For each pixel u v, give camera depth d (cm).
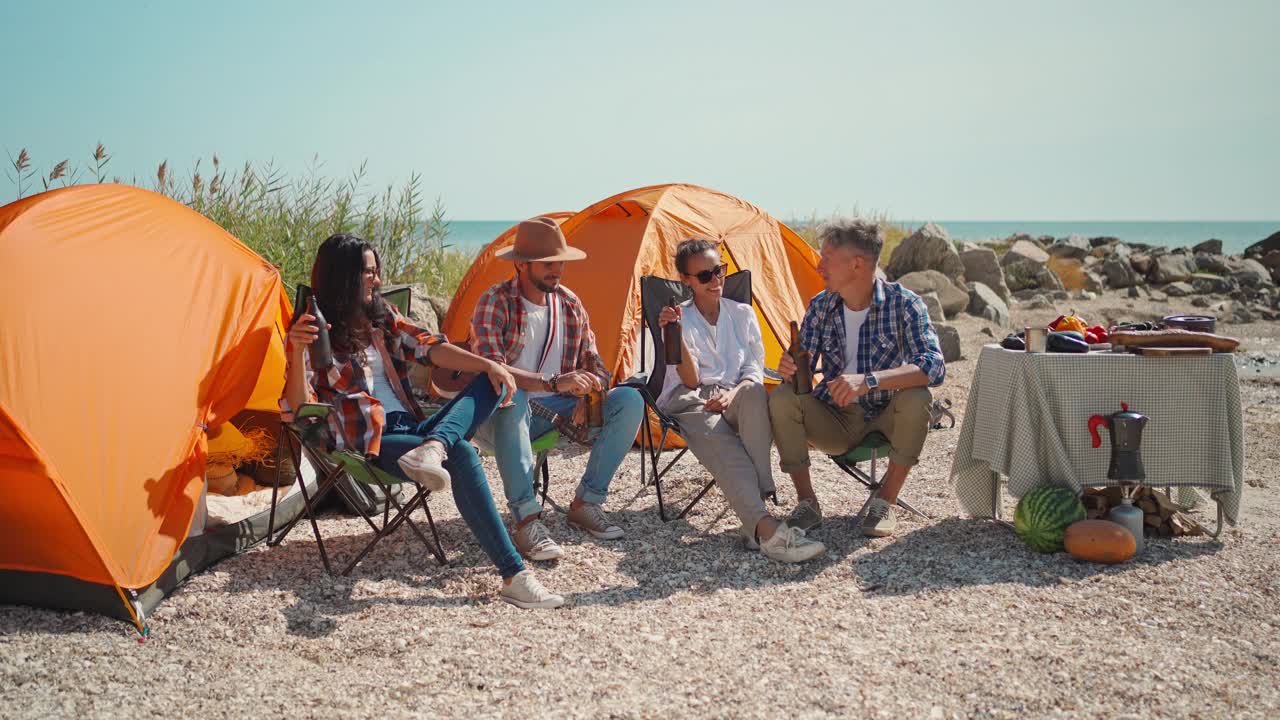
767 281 664
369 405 358
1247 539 404
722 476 402
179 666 289
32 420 307
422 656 298
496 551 345
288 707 264
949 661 288
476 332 413
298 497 439
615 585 363
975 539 409
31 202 359
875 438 426
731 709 260
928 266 1291
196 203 752
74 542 313
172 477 347
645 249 625
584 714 259
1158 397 399
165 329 364
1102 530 374
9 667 282
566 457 583
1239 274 1609
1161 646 299
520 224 425
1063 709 259
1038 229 18988
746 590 354
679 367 438
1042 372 399
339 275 367
